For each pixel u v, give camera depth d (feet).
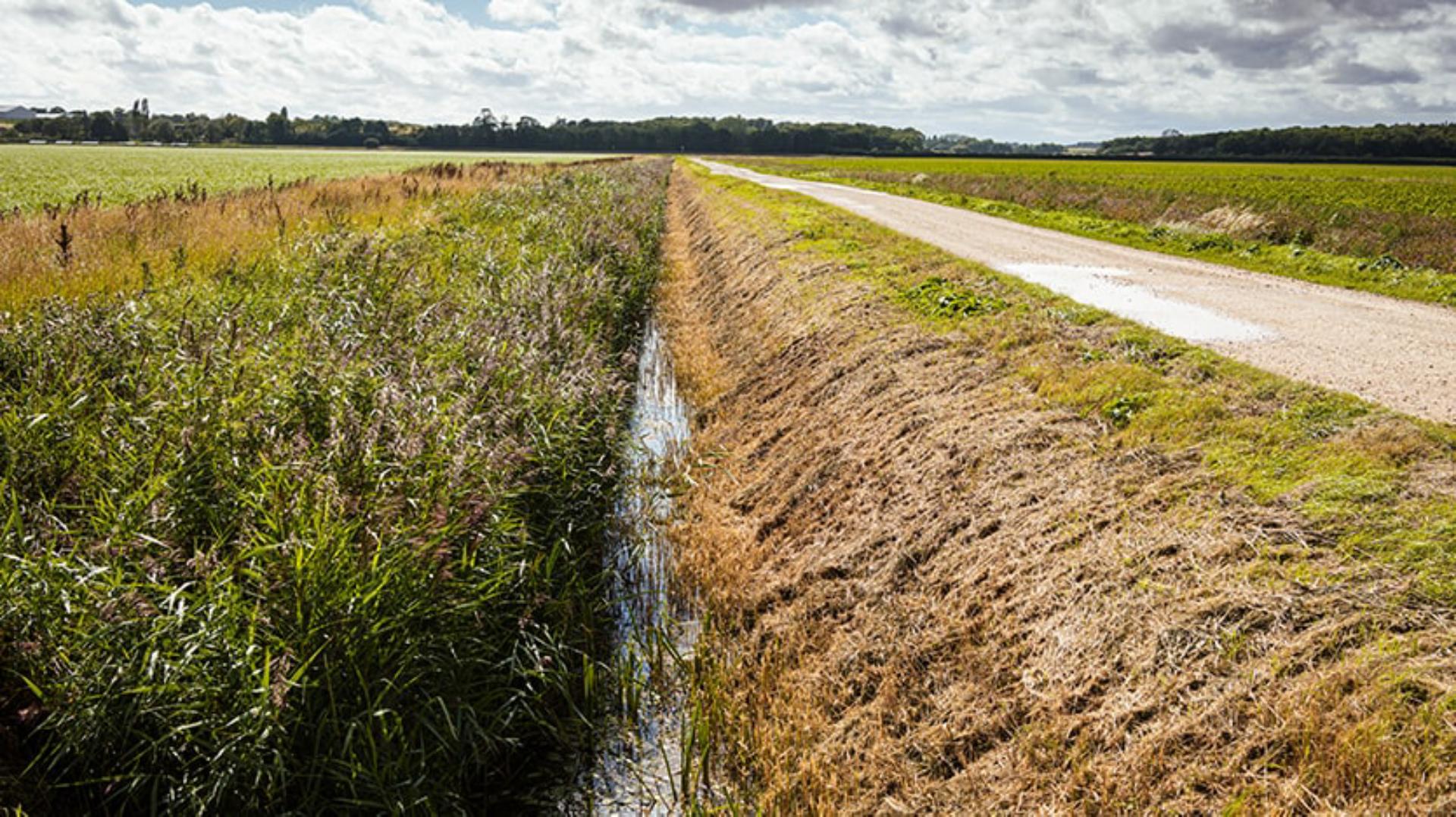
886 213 77.15
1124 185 119.85
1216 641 13.33
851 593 19.43
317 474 15.24
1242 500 16.35
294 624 13.21
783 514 24.62
